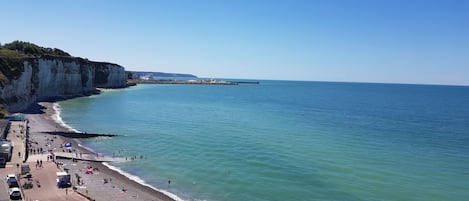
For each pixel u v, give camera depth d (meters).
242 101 177.38
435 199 41.56
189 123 97.75
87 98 163.50
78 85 182.62
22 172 45.31
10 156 53.00
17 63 109.69
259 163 55.91
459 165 55.88
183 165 55.22
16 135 65.81
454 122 107.50
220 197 42.25
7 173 45.31
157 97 187.50
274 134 81.19
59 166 50.16
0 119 79.19
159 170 52.72
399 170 52.72
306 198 41.75
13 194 36.56
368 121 106.75
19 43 153.62
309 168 53.22
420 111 141.00
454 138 79.06
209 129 87.75
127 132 82.38
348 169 52.84
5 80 98.38
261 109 138.62
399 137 79.44
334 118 112.88
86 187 43.75
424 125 99.81
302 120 106.62
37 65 135.25
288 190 44.31
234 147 67.12
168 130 85.88
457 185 46.31
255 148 66.19
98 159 57.72
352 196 42.34
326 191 43.97
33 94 125.19
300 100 192.12
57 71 157.62
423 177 49.50
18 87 106.81
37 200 37.28
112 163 56.19
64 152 60.06
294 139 75.19
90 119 100.44
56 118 98.75
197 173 51.22
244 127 91.31
